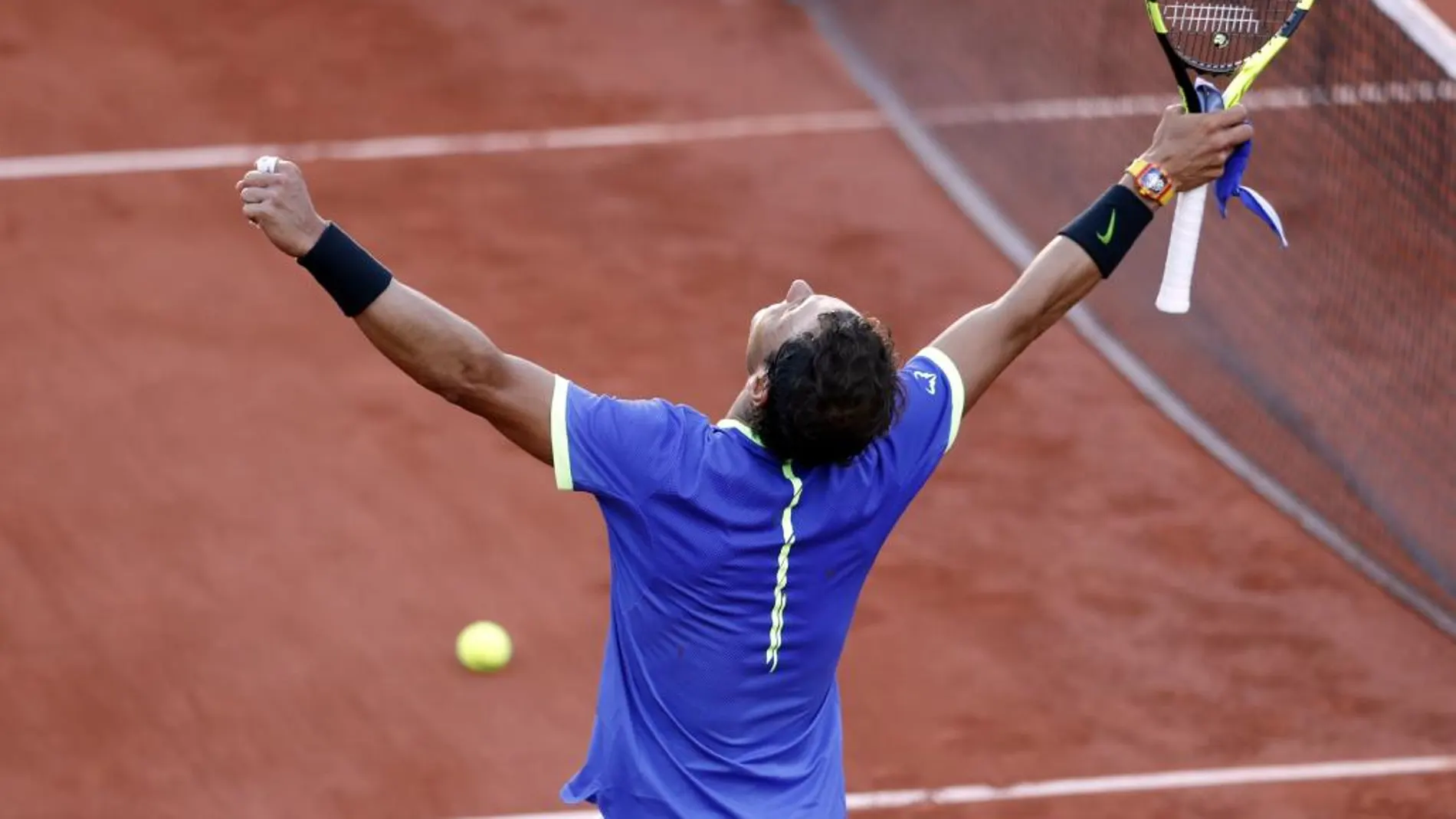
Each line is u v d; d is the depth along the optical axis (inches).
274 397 1579.7
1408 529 1423.5
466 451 1518.2
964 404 637.9
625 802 639.8
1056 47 2092.8
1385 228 1731.1
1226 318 1652.3
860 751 1206.9
